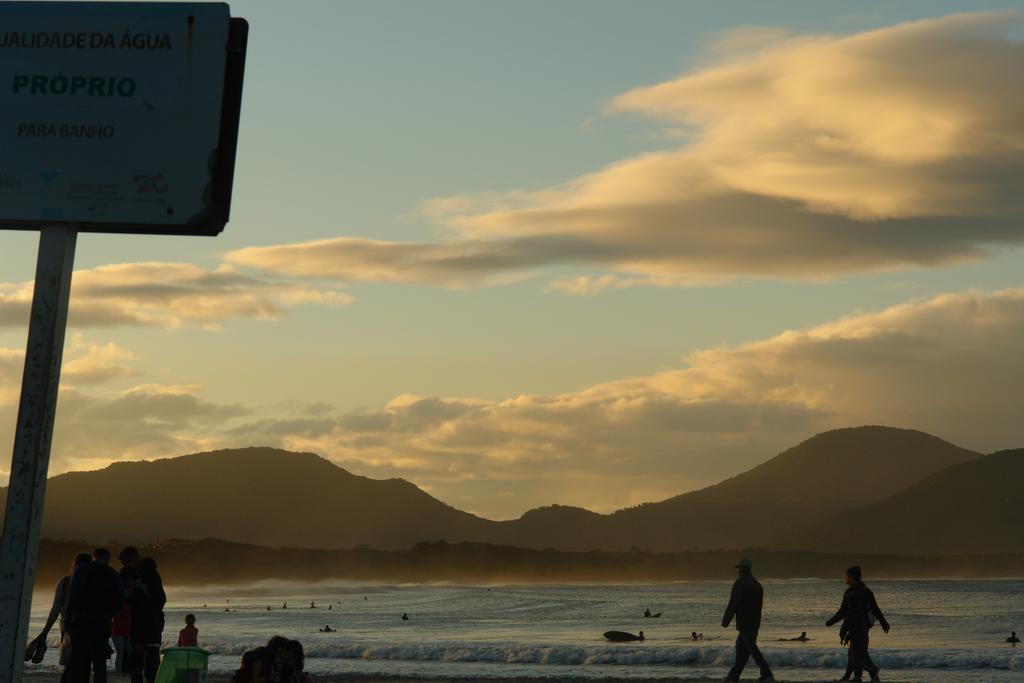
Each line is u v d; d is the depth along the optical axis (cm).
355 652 3875
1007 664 3077
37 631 6606
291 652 1244
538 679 2450
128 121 1083
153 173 1076
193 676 1389
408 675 2648
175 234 1098
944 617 12019
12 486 1005
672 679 2430
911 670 2997
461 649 3759
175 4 1096
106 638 1534
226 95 1088
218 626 10644
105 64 1090
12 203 1073
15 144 1082
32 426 1023
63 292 1073
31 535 996
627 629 9706
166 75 1087
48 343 1048
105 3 1097
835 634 7906
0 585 984
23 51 1094
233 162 1085
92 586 1523
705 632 8944
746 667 3161
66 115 1084
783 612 14238
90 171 1077
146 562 1755
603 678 2488
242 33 1096
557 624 11262
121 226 1077
